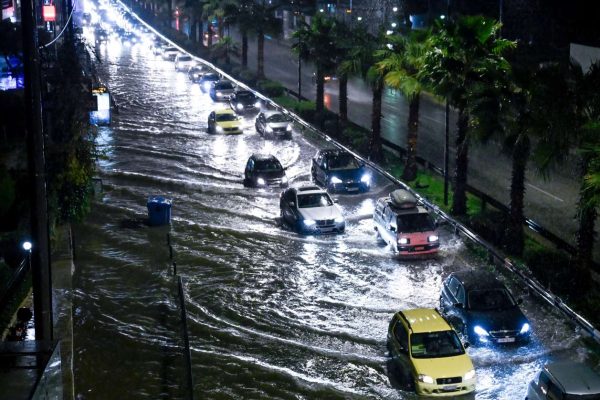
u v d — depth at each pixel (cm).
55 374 1736
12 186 3781
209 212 4759
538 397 2517
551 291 3384
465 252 4019
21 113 5462
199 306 3378
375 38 5906
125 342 3006
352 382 2791
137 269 3759
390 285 3638
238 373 2822
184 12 14612
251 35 9875
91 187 4734
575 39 7912
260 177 5269
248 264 3894
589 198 3016
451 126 6975
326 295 3531
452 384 2650
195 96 9012
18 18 9550
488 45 4062
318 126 7050
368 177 5153
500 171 5472
